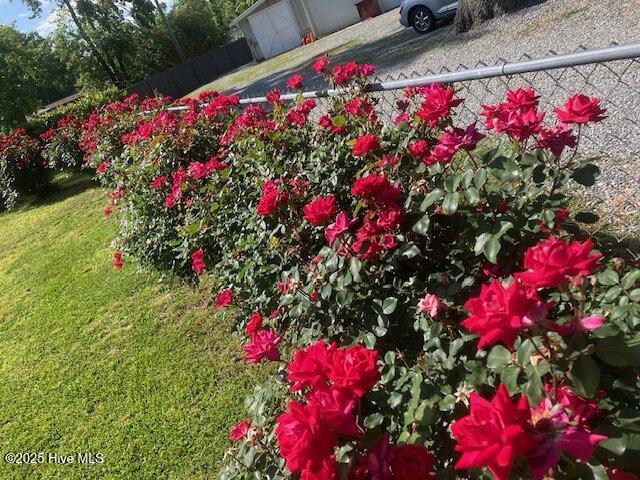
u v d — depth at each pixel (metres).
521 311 0.91
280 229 2.58
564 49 5.34
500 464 0.76
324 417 1.06
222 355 3.50
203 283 4.39
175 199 3.91
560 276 0.90
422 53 8.28
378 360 1.60
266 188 2.62
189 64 26.95
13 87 15.30
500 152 1.62
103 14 28.58
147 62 31.38
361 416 1.45
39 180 10.84
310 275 2.02
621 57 1.65
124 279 5.29
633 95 3.53
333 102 3.22
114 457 3.07
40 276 6.37
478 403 0.84
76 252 6.66
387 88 2.76
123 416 3.36
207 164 3.73
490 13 8.05
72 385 3.91
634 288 1.43
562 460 0.98
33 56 16.45
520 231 1.62
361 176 2.32
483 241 1.51
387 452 1.05
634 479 0.99
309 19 23.11
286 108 3.99
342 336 1.99
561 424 0.86
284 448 1.06
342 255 1.89
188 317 4.11
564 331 0.96
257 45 25.27
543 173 1.60
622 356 0.97
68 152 9.94
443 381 1.49
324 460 1.03
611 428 0.97
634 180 2.79
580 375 0.97
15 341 5.01
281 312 2.33
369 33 14.85
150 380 3.58
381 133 2.50
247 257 2.97
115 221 7.15
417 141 2.09
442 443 1.37
